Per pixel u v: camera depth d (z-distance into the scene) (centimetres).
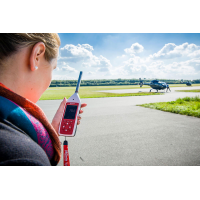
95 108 860
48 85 52
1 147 28
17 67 42
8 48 40
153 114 680
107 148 341
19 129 36
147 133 434
